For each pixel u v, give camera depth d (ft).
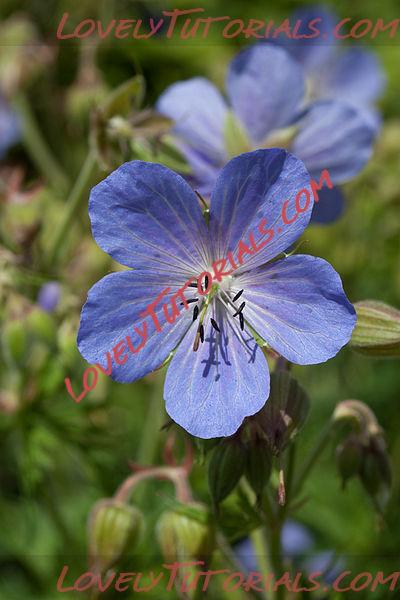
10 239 0.98
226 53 1.63
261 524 0.80
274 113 0.88
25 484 1.03
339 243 1.30
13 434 1.18
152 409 1.10
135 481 0.86
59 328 0.97
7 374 1.09
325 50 1.18
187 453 0.83
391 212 1.31
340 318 0.67
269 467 0.72
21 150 1.56
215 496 0.73
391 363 1.30
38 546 1.13
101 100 1.25
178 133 0.89
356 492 1.17
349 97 1.20
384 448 0.83
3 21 1.64
